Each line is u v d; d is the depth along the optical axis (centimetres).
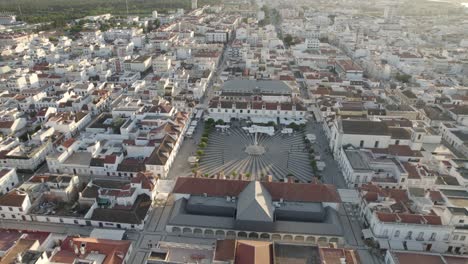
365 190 17388
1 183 18488
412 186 18800
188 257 13488
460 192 17925
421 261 13550
